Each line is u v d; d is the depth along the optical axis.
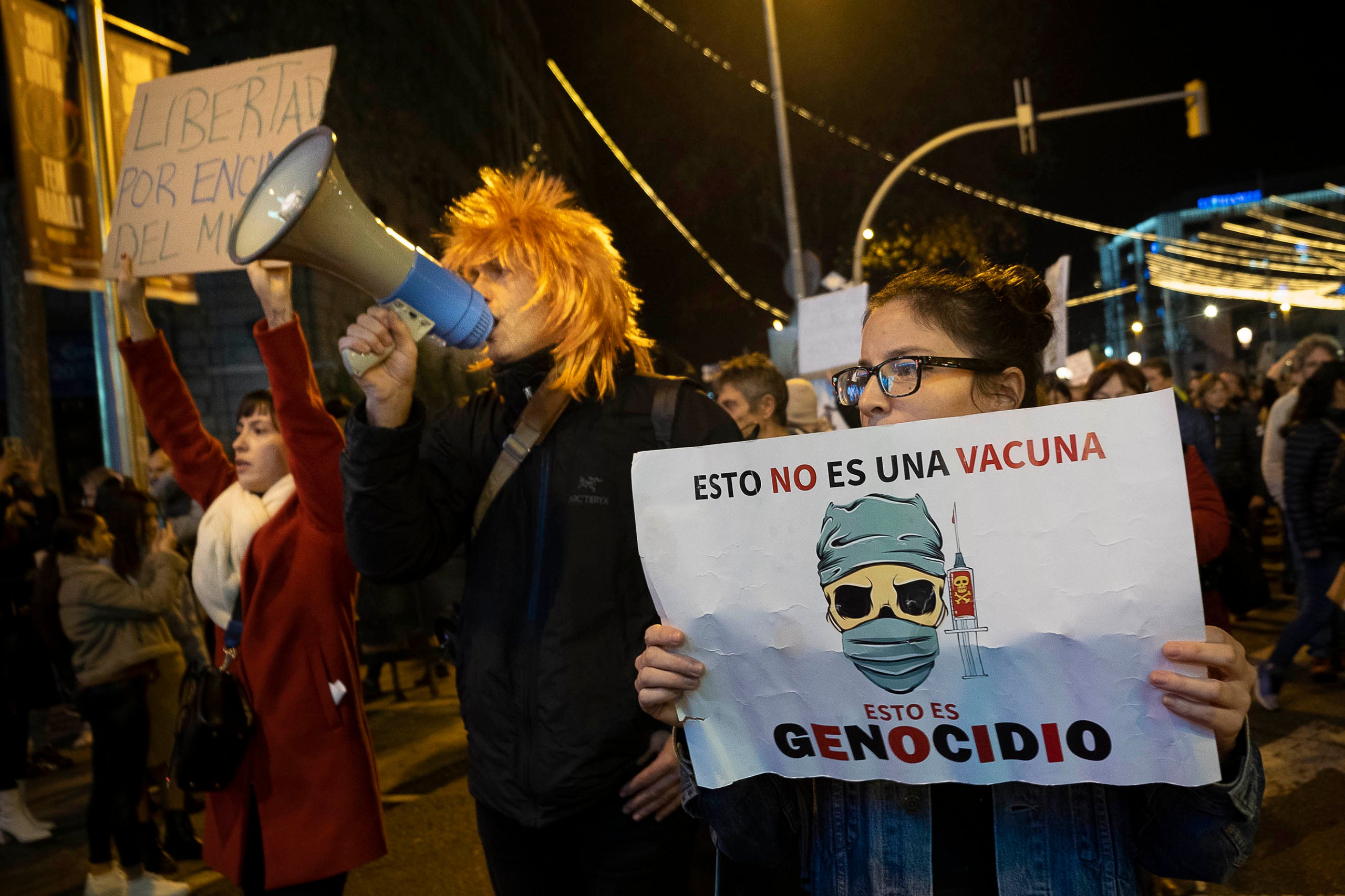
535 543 1.94
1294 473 5.03
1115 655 1.05
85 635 3.81
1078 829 1.18
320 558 2.49
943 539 1.12
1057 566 1.07
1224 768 1.10
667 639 1.24
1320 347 6.36
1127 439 1.05
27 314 9.85
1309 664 5.97
